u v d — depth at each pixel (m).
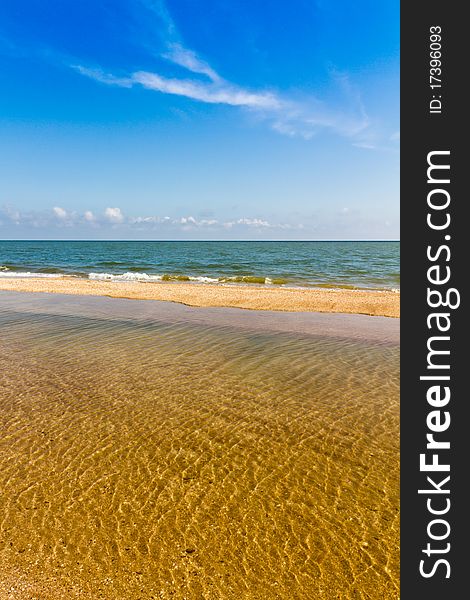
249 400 9.71
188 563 4.97
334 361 12.78
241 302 23.22
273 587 4.68
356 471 6.88
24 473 6.67
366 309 21.33
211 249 122.56
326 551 5.20
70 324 17.59
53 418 8.64
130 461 7.08
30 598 4.44
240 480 6.61
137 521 5.64
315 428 8.34
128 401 9.58
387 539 5.40
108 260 65.56
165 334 16.03
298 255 83.06
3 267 48.94
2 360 12.49
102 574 4.78
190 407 9.29
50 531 5.42
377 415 8.94
